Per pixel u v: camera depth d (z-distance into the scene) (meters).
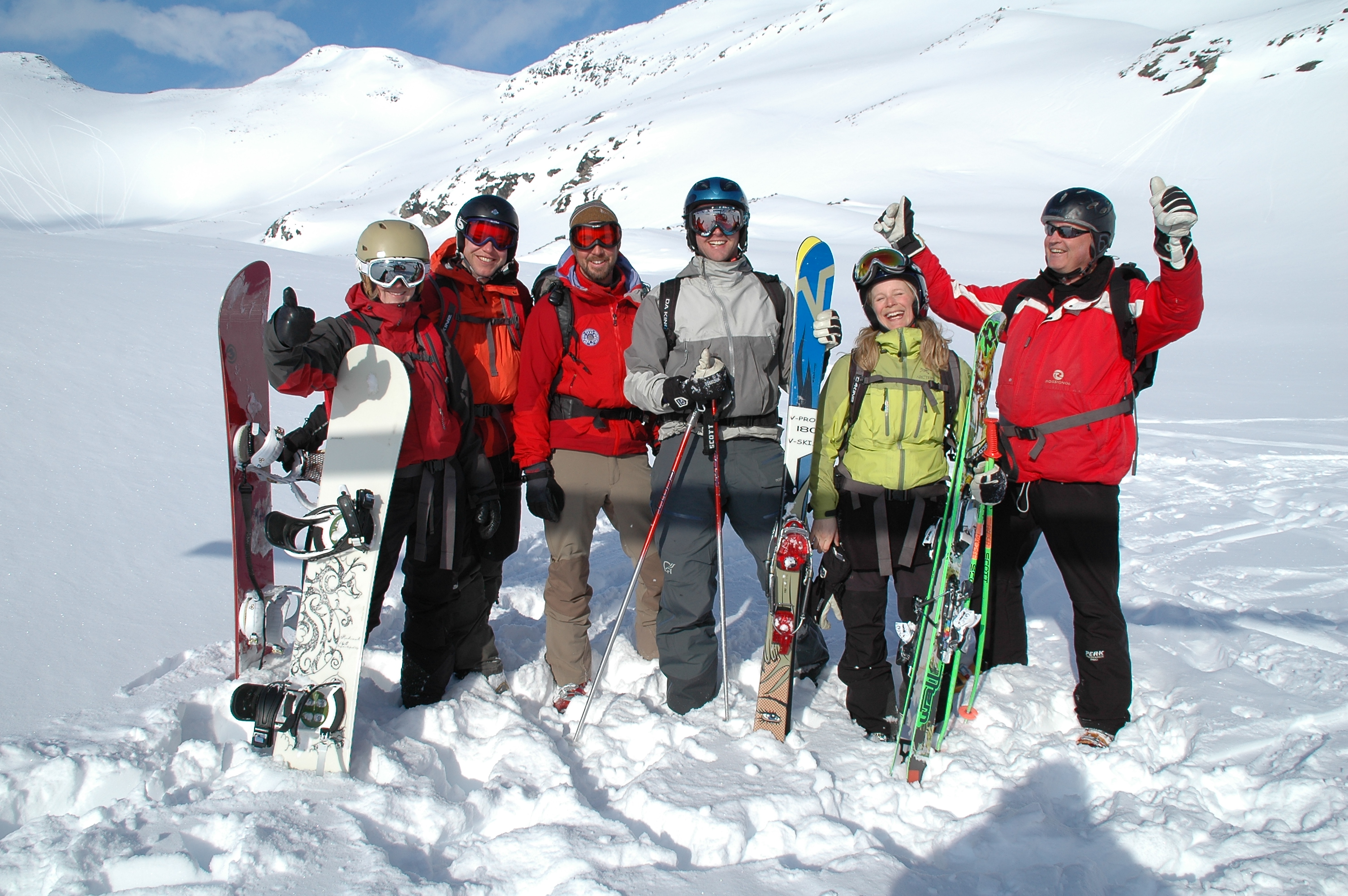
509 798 2.03
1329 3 66.44
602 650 3.02
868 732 2.41
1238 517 4.82
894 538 2.37
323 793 2.00
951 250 30.25
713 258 2.60
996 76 85.50
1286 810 1.92
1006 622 2.77
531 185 113.81
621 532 2.81
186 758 2.07
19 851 1.70
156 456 4.44
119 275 9.92
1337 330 14.02
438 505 2.46
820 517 2.46
